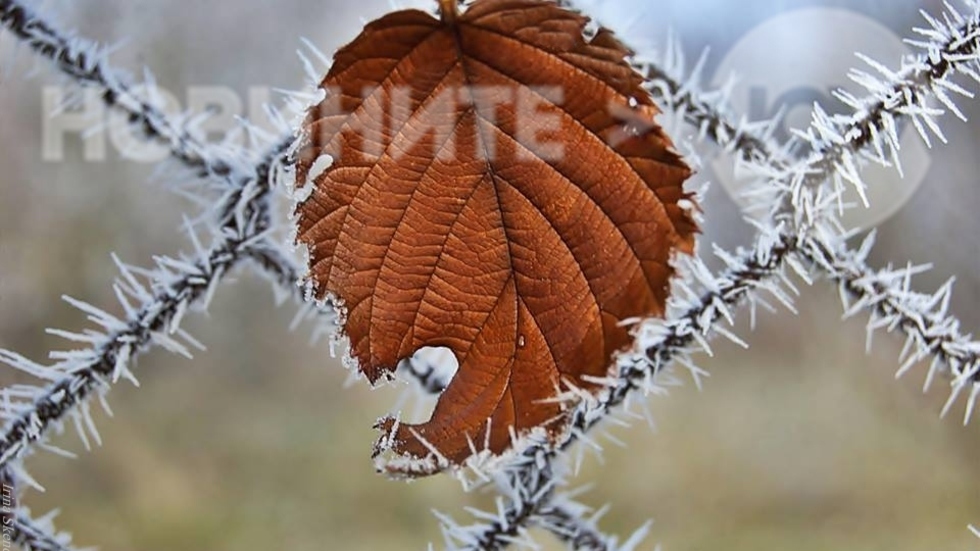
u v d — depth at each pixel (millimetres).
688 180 346
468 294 349
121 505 1111
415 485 1107
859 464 951
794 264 365
